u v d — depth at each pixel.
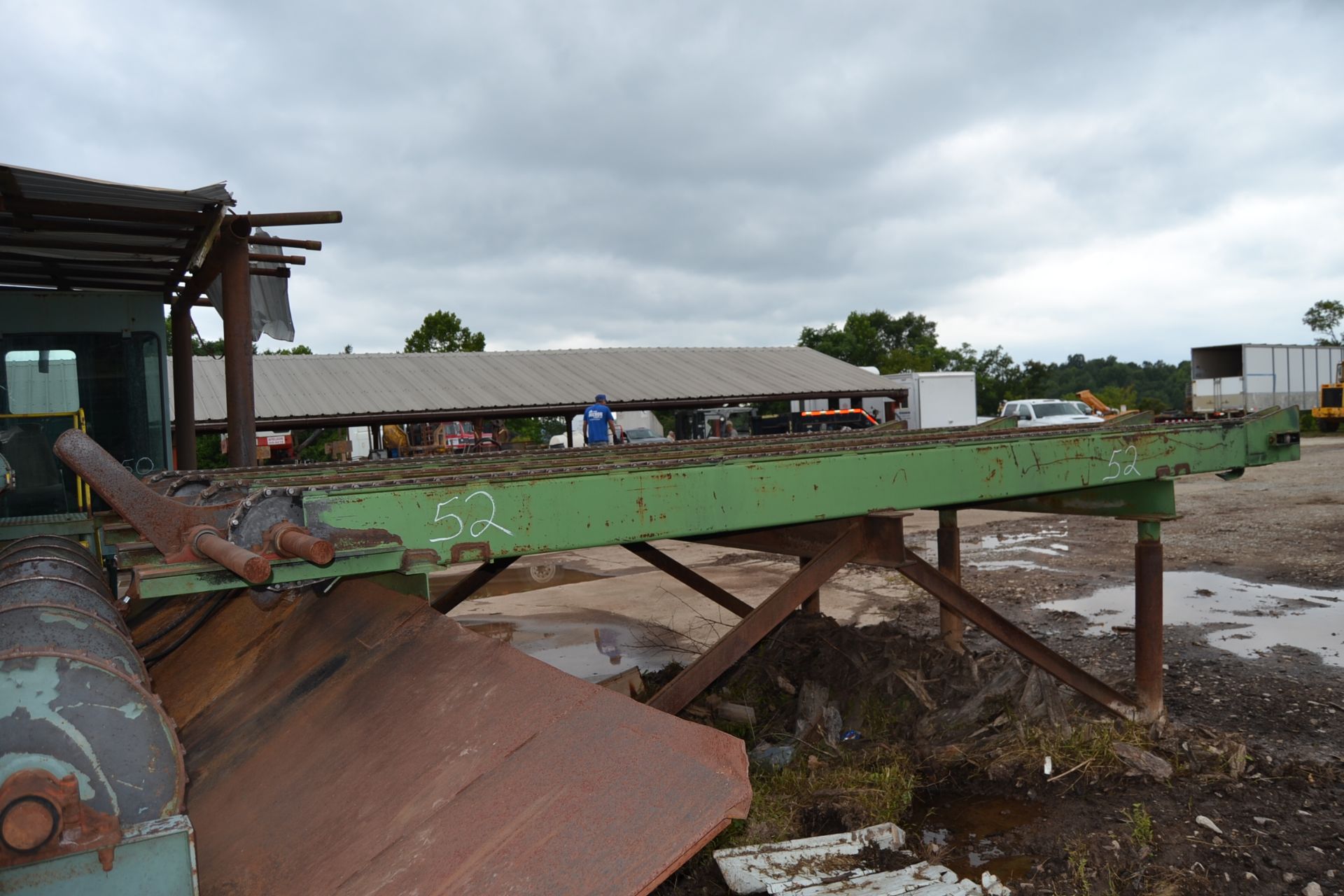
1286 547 9.80
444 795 1.69
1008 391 68.56
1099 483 3.72
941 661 4.92
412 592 2.54
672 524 2.58
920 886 3.05
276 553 1.93
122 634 2.10
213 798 2.32
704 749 1.51
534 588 9.46
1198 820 3.57
